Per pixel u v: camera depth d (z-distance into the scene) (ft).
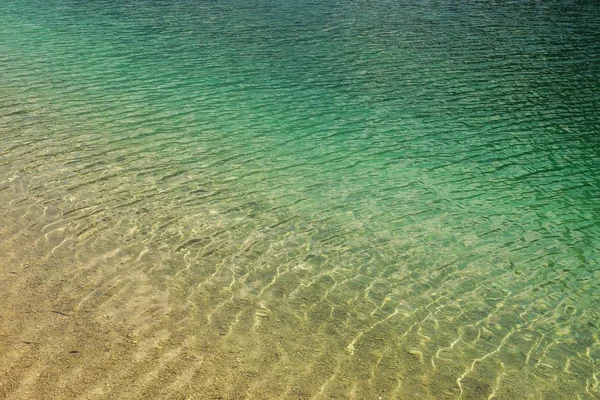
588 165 63.52
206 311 37.50
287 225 48.91
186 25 117.80
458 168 61.67
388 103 79.56
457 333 37.22
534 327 38.32
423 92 84.23
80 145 61.67
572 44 109.81
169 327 35.68
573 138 70.44
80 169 56.29
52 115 69.51
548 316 39.55
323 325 37.01
